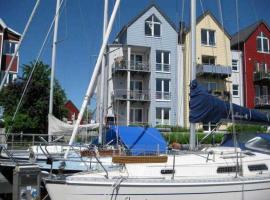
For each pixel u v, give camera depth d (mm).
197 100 9172
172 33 33094
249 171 8594
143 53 32969
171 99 32219
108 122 15148
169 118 31969
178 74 32688
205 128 20969
